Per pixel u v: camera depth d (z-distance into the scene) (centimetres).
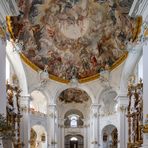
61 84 3569
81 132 4772
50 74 3516
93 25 3262
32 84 3391
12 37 2748
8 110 2681
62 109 4647
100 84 3556
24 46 3169
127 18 2830
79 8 3161
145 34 1992
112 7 2973
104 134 4088
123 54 3241
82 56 3484
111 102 3941
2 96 1933
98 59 3459
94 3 3061
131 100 2980
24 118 3303
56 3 3086
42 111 4100
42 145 3878
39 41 3284
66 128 4762
